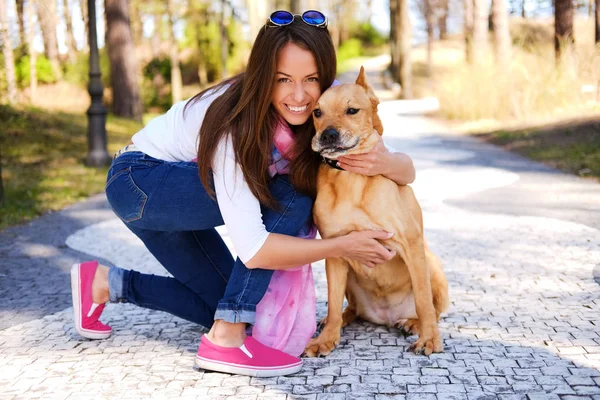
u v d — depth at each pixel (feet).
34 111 45.73
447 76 58.03
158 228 8.85
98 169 31.60
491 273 13.07
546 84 46.09
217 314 8.36
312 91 8.61
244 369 8.28
